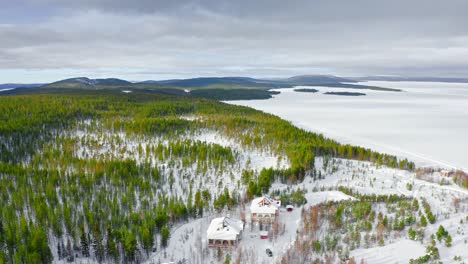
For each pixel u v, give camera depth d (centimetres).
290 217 8244
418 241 6950
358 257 6431
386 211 8488
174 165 12375
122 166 10975
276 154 14038
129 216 8250
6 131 14238
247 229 7662
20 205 8206
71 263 6750
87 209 8025
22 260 6350
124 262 6706
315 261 6169
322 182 11206
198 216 8525
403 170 12762
